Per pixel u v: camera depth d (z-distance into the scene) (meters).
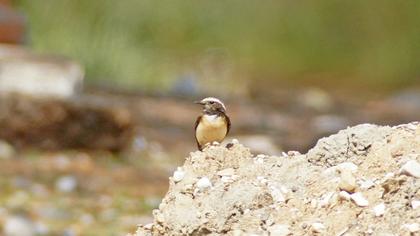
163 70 24.23
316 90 26.75
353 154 6.54
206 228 6.18
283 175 6.50
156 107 19.06
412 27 30.09
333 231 6.00
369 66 29.91
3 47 16.75
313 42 30.33
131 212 11.43
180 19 27.17
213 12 28.55
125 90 20.73
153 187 12.80
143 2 25.45
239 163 6.66
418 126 6.62
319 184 6.36
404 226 5.88
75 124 14.13
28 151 13.89
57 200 11.68
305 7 31.08
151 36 25.84
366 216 6.03
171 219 6.29
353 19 30.59
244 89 24.53
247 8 29.86
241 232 6.13
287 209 6.20
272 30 30.22
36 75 16.16
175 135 16.55
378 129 6.61
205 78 25.17
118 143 14.36
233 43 29.02
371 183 6.19
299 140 17.09
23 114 13.95
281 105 22.66
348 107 23.59
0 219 10.73
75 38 22.50
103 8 23.66
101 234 10.41
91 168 13.44
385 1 30.41
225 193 6.31
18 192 11.88
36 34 22.08
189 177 6.52
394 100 25.77
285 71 29.33
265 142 16.02
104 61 22.58
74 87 16.64
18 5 21.47
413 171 6.10
